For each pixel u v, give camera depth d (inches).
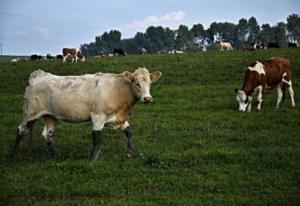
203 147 494.9
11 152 492.4
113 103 460.1
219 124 616.1
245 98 719.1
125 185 374.3
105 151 490.9
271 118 639.8
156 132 568.7
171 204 335.0
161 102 824.9
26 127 482.3
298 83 970.1
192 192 359.6
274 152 457.7
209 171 407.8
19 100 887.7
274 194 352.2
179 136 548.4
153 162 436.5
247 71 729.6
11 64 1594.5
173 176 392.5
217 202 337.4
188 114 686.5
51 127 491.5
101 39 6190.9
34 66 1473.9
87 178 392.2
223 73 1157.7
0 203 341.1
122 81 467.5
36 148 512.7
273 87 747.4
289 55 1378.0
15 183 382.9
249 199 341.7
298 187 366.9
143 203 333.1
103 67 1373.0
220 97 857.5
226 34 5861.2
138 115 693.9
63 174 404.2
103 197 351.9
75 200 347.3
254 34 5792.3
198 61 1381.6
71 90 466.0
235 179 385.4
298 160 434.9
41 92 475.8
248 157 443.5
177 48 5984.3
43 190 365.4
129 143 469.4
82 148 510.6
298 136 533.3
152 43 6013.8
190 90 938.1
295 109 708.7
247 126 594.6
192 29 5954.7
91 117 463.2
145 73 470.0
